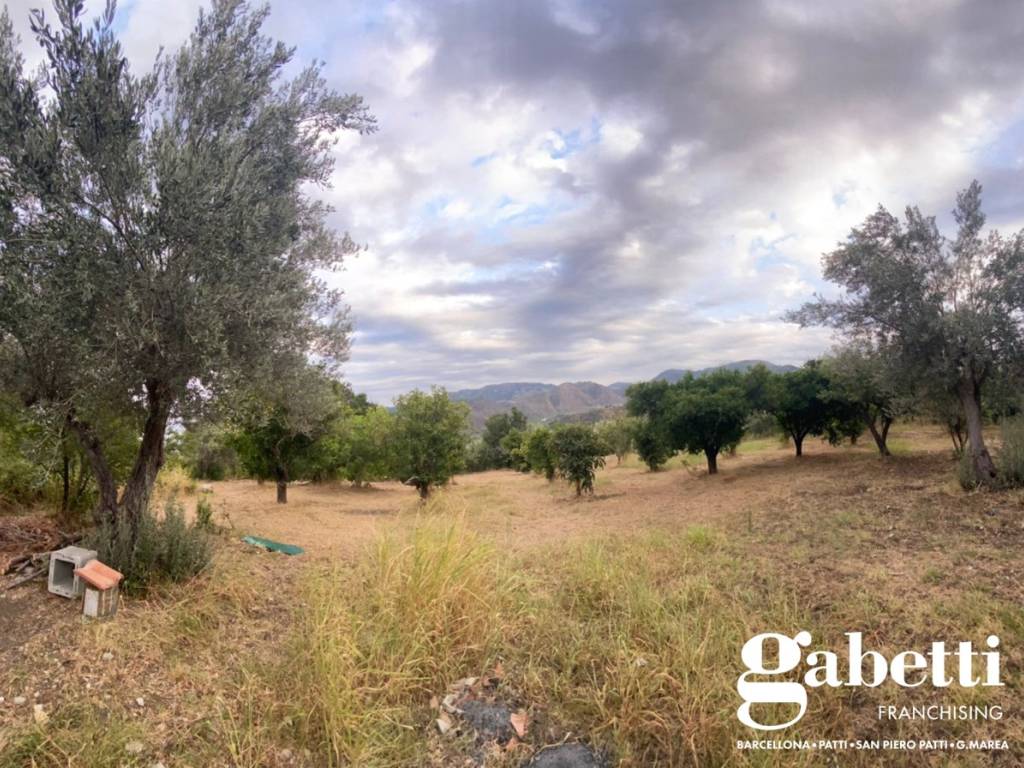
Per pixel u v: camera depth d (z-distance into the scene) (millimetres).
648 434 19641
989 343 8047
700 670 3436
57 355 4418
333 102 5750
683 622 4062
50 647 3607
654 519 9945
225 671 3656
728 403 15031
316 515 11398
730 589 4965
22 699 3109
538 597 4883
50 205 3871
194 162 4254
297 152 5648
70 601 4234
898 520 7051
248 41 5316
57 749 2775
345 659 3422
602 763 3061
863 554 5672
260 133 5203
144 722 3076
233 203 4316
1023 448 8188
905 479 10242
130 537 4688
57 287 3992
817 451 18328
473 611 4141
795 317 9742
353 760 2941
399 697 3457
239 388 4945
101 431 5266
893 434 20312
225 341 4402
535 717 3389
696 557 6117
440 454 15531
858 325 9414
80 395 4344
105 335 4137
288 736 3117
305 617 4145
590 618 4527
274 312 4645
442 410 15617
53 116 4039
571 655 3857
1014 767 2797
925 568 5000
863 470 12289
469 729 3281
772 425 21672
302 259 5840
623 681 3449
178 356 4395
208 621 4227
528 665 3816
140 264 4281
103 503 5160
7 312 3979
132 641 3781
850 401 13805
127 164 4148
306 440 13742
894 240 8789
